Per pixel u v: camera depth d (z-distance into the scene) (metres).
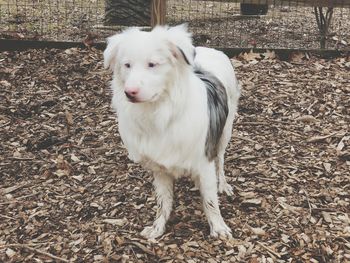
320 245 1.45
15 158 1.93
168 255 1.43
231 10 3.80
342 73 2.58
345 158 1.88
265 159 1.88
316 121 2.15
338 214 1.58
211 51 1.63
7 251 1.47
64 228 1.55
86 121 2.17
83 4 3.71
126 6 3.19
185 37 1.25
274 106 2.27
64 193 1.72
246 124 2.13
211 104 1.42
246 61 2.70
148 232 1.51
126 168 1.84
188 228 1.54
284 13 3.77
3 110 2.25
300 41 3.09
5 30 3.11
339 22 3.51
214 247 1.46
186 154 1.35
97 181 1.78
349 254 1.42
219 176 1.69
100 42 2.85
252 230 1.52
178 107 1.29
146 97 1.21
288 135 2.04
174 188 1.72
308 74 2.57
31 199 1.69
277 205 1.62
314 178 1.76
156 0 2.72
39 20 3.33
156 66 1.22
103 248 1.47
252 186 1.72
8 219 1.60
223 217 1.58
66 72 2.56
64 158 1.92
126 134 1.37
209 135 1.41
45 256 1.44
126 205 1.65
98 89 2.42
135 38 1.23
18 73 2.55
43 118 2.20
